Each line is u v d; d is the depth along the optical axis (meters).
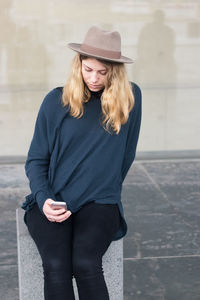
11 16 5.28
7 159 5.37
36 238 2.35
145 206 4.25
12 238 3.72
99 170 2.39
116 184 2.47
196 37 5.46
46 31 5.34
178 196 4.45
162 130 5.61
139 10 5.38
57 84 5.45
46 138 2.45
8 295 3.04
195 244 3.64
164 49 5.47
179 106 5.58
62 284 2.20
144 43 5.45
